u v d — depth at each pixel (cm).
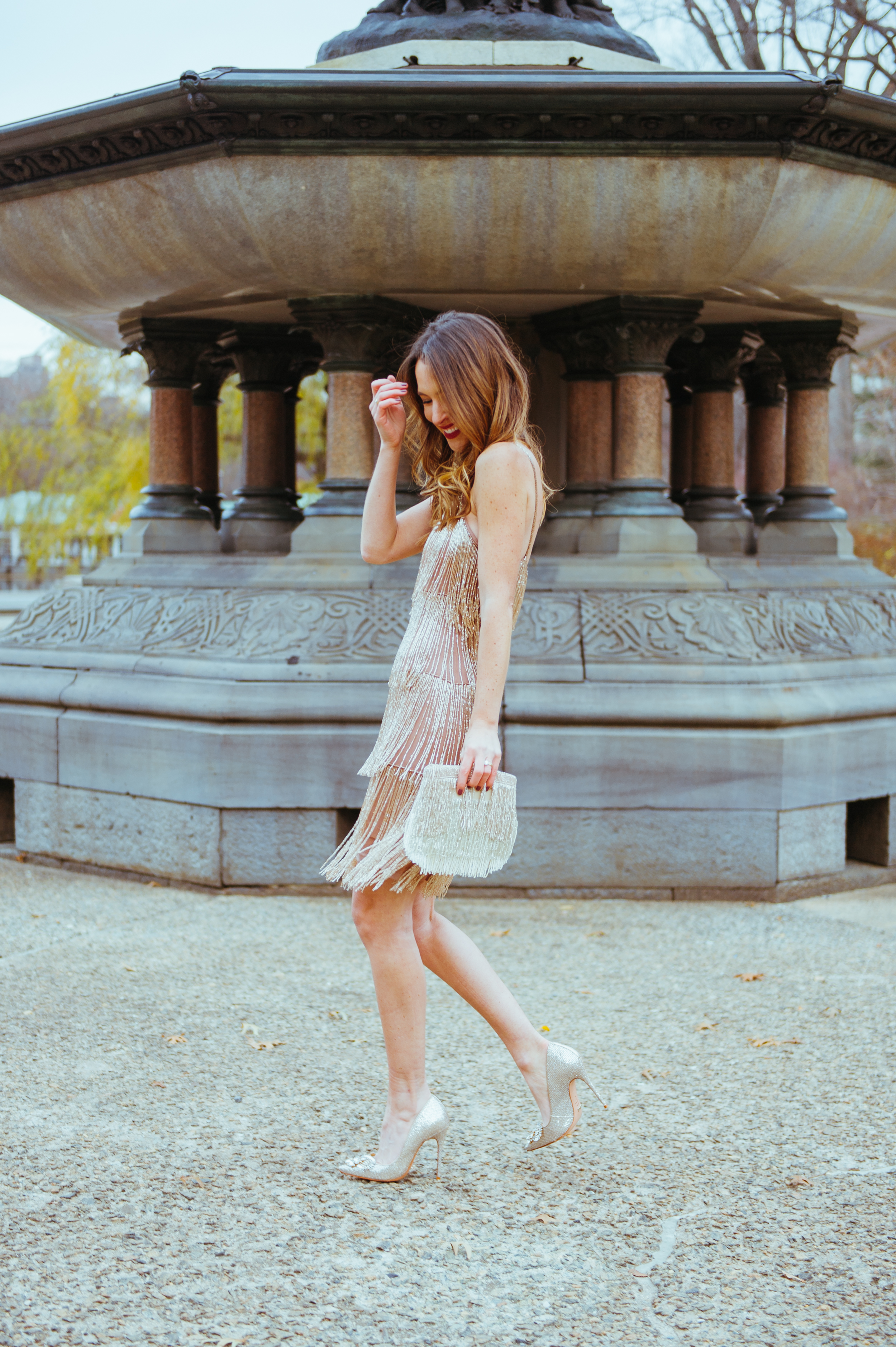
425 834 218
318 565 499
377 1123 263
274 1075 290
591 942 403
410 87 393
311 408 1667
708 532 614
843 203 441
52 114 433
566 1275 204
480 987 241
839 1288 199
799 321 582
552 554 541
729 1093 281
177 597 516
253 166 418
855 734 470
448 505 236
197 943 397
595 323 511
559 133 409
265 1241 213
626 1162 246
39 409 2275
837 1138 258
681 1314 192
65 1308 191
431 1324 188
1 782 541
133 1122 263
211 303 530
